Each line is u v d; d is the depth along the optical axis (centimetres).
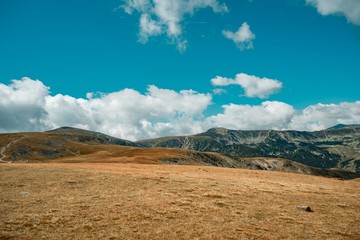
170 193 4109
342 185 6869
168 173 6297
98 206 3306
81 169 6019
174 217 3069
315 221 3275
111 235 2528
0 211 2980
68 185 4319
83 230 2609
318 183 6850
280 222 3150
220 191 4478
